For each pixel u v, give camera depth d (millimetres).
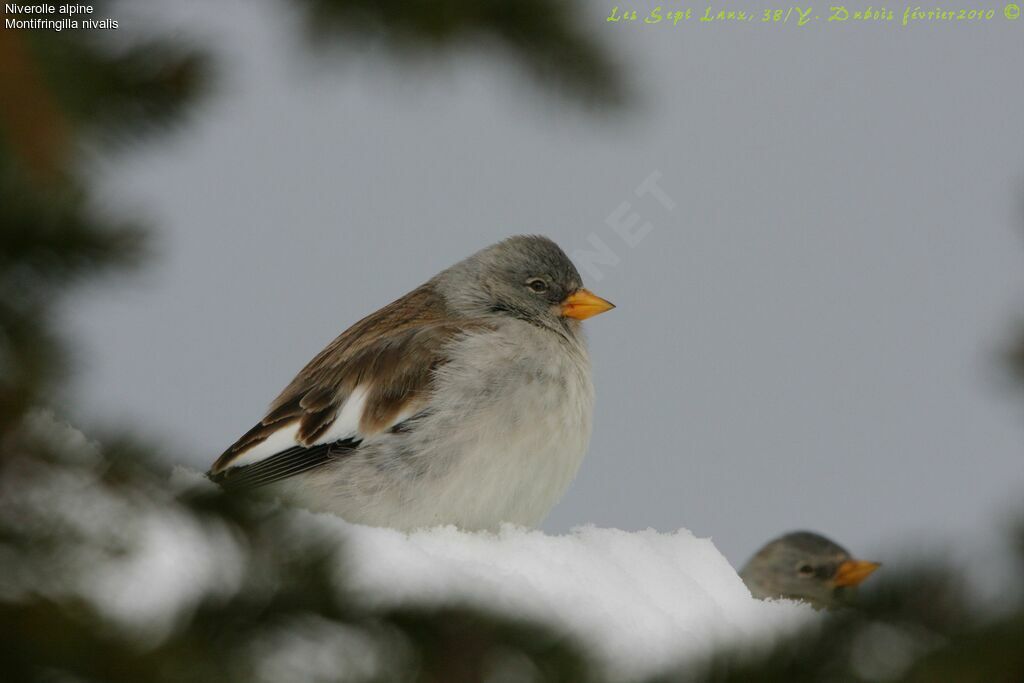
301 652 4559
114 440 4691
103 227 4660
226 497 4855
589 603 10500
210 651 4223
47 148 4652
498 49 5457
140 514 4680
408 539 11547
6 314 4562
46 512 4469
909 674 4055
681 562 12555
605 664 4609
